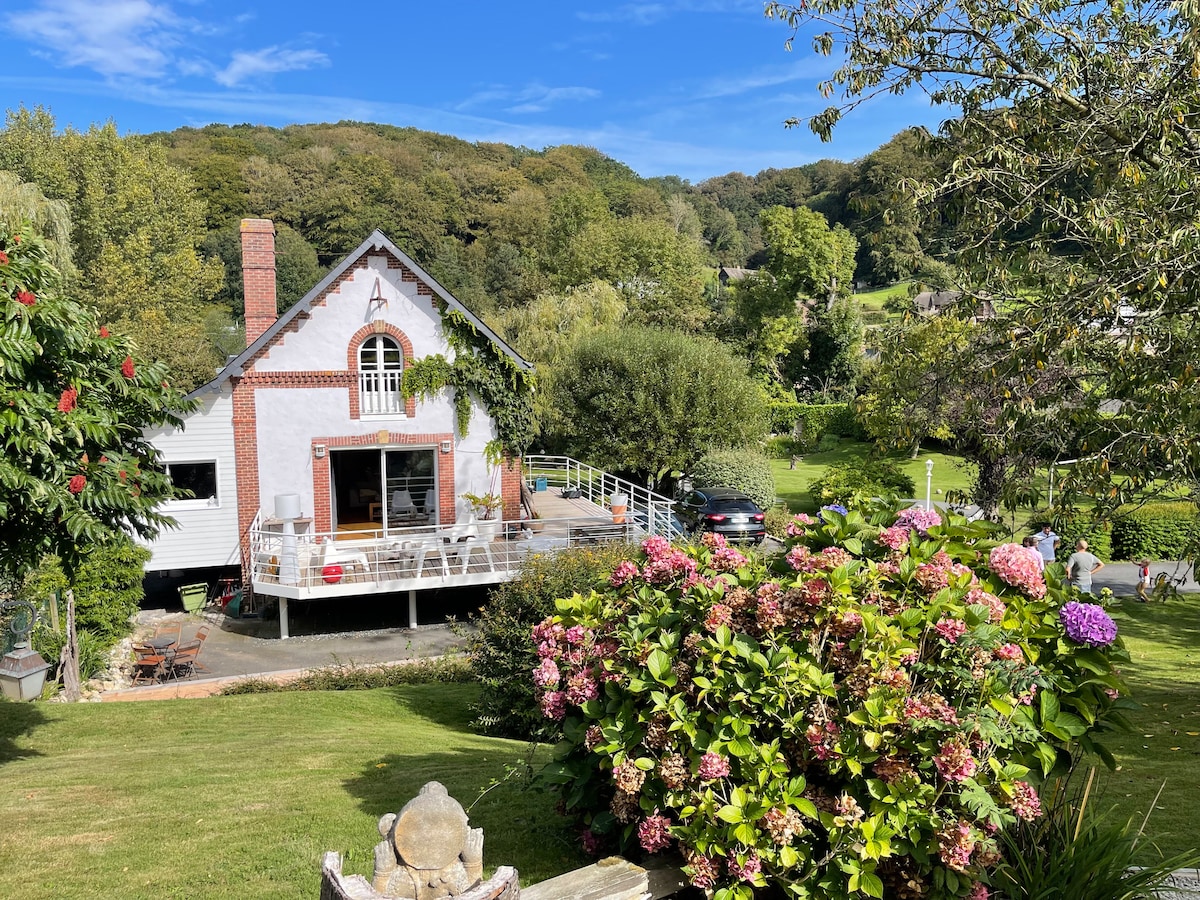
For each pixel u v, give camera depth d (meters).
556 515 23.94
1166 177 9.15
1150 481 9.14
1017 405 9.77
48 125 51.84
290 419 21.42
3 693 12.80
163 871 5.74
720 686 4.47
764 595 4.68
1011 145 11.10
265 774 8.37
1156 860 5.52
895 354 11.99
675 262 64.00
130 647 17.44
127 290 46.41
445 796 3.55
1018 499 9.97
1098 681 4.59
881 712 4.04
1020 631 4.62
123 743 10.49
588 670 5.17
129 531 8.44
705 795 4.30
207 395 21.20
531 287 62.31
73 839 6.44
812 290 62.03
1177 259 8.52
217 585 22.69
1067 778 4.91
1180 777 7.57
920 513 5.46
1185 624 17.53
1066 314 9.36
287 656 17.42
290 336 21.25
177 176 59.59
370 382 21.91
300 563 19.83
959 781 3.94
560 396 32.72
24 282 7.04
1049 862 4.46
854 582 4.65
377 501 23.86
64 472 7.06
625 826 5.05
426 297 21.88
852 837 4.05
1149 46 10.57
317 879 5.54
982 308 11.30
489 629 11.79
